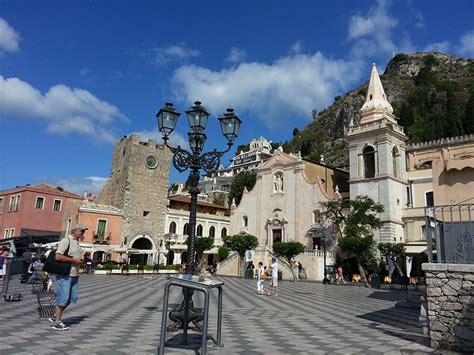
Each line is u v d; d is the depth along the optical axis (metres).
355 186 48.59
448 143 48.62
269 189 57.62
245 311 15.73
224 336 10.01
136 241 59.41
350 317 14.49
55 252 9.68
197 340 9.28
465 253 9.84
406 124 103.38
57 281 9.73
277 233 55.34
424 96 127.44
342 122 145.75
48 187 60.09
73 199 59.72
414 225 44.59
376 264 41.34
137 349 8.03
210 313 14.84
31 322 10.61
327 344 9.31
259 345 8.99
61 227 58.91
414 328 11.91
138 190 59.25
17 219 56.53
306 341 9.63
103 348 7.94
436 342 9.15
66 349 7.66
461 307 9.02
